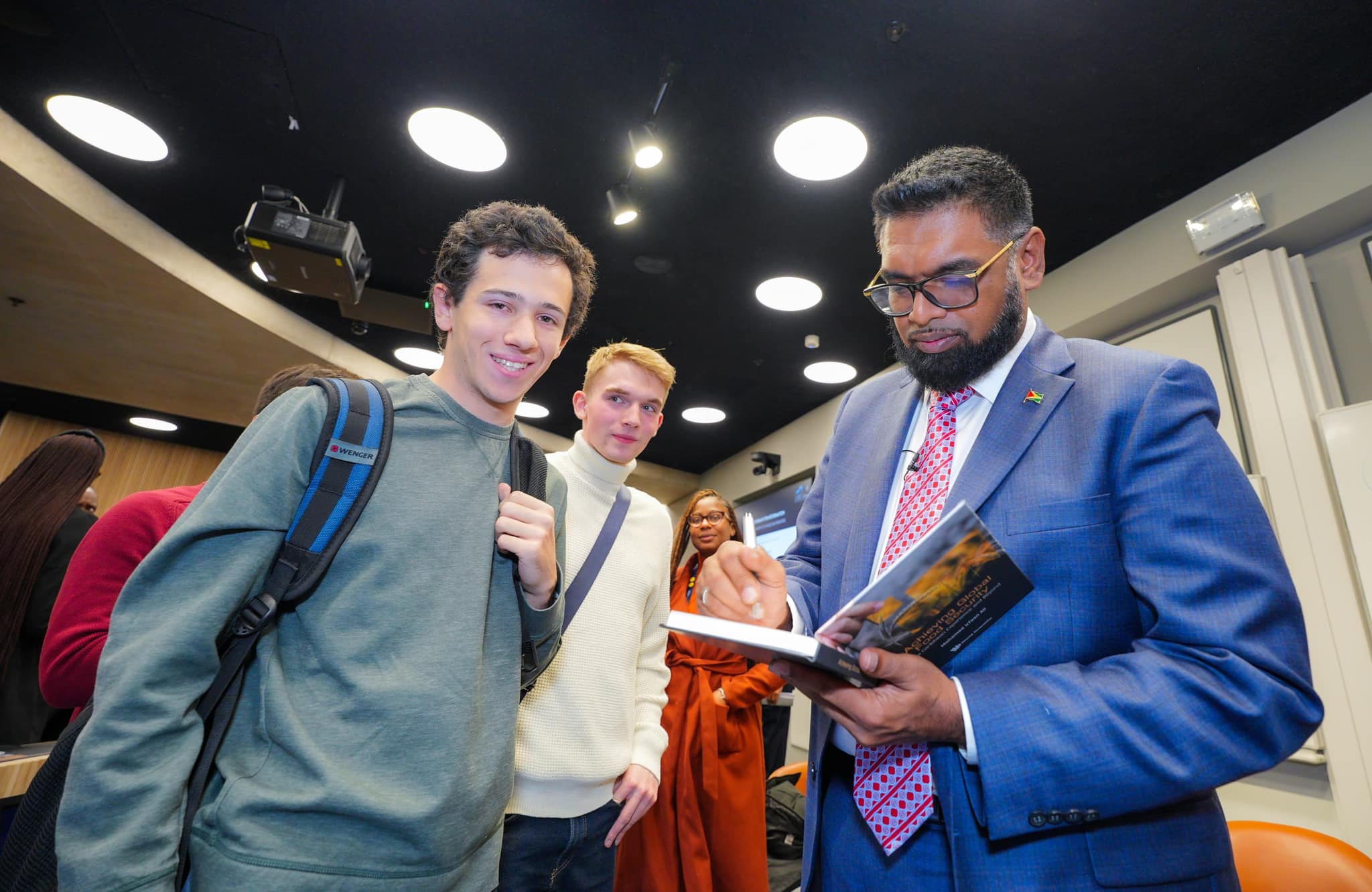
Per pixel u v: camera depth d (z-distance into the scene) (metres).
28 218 3.01
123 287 3.54
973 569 0.63
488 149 2.64
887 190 0.95
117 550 1.21
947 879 0.74
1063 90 2.20
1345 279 2.35
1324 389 2.29
